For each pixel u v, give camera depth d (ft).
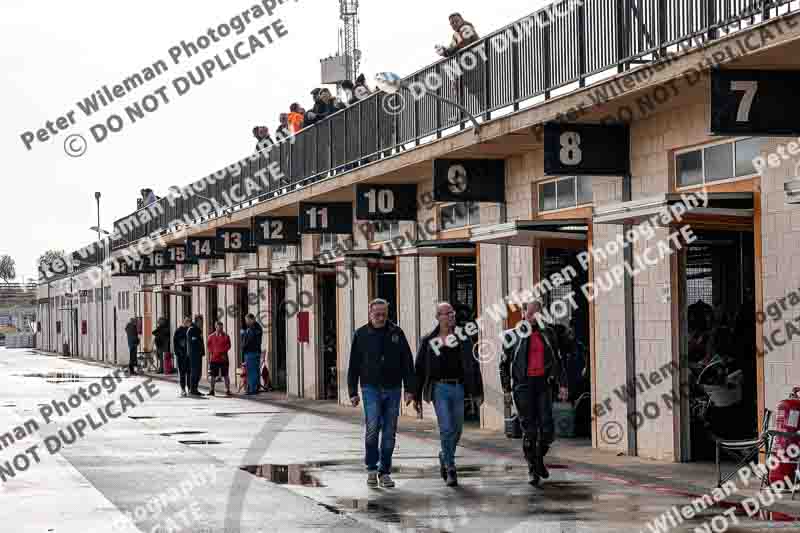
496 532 32.12
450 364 42.01
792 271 40.70
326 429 65.41
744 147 43.88
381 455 41.63
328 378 95.14
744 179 43.83
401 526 33.22
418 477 43.86
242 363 113.19
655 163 49.24
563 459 49.55
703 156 46.39
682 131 47.16
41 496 40.14
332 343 95.45
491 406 64.08
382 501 37.96
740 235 50.08
